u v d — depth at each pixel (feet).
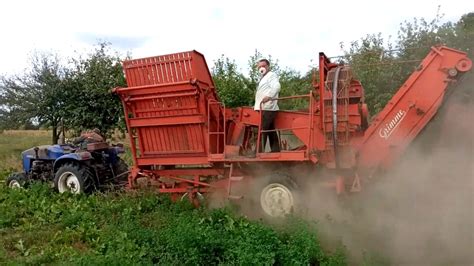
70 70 69.21
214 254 21.22
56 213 29.99
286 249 20.76
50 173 38.22
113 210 29.99
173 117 31.63
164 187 33.04
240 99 60.64
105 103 64.95
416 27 45.16
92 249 23.47
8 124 73.00
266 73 31.19
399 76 42.91
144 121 32.45
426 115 27.04
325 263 20.02
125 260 20.44
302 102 55.11
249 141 31.68
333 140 26.91
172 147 32.27
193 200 31.37
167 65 31.32
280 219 26.53
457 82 27.45
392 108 27.50
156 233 23.62
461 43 43.01
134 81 32.32
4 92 70.74
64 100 67.21
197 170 32.14
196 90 30.40
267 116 30.01
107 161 38.06
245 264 19.53
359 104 28.09
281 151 29.17
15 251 24.02
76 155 34.96
